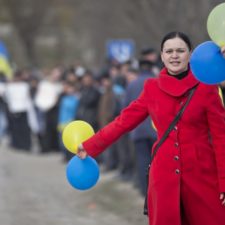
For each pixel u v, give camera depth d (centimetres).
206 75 1017
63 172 2777
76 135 1101
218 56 1014
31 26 9750
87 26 7506
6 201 2061
